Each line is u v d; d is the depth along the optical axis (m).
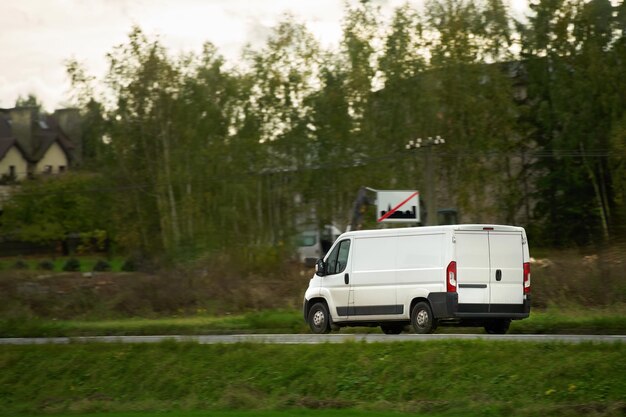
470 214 104.50
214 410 30.06
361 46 105.31
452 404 27.92
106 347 35.75
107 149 109.44
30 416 31.08
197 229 92.81
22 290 67.38
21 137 194.75
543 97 111.00
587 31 108.81
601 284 58.06
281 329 50.50
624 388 27.55
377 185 100.56
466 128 105.38
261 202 101.12
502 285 40.34
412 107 104.00
